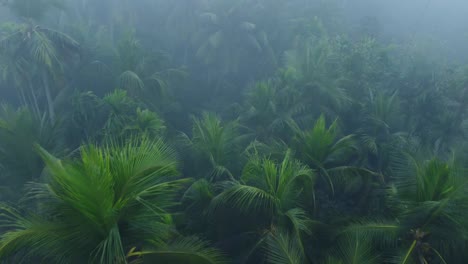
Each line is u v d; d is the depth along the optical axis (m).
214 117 8.98
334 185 8.63
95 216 4.10
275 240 5.71
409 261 5.22
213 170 8.34
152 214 4.53
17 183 8.23
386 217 7.27
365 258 5.59
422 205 5.38
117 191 4.36
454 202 5.25
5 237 4.16
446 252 5.56
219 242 7.45
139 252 4.38
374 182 9.23
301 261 5.74
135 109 10.88
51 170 4.08
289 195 6.58
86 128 11.00
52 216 4.40
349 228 6.22
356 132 11.66
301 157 8.36
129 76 12.18
